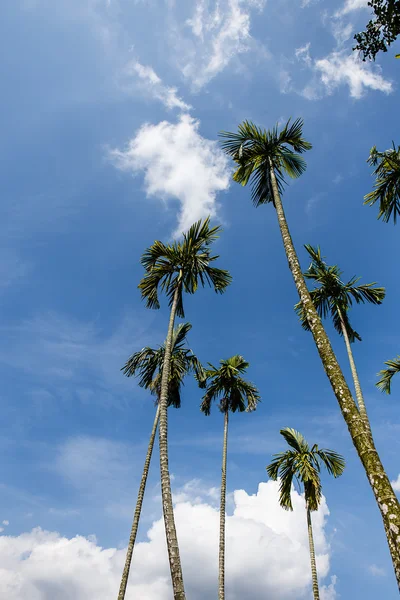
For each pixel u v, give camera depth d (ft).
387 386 55.06
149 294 43.80
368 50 28.09
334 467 59.98
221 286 43.16
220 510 70.18
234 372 78.89
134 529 54.70
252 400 79.25
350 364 41.93
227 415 80.69
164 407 34.27
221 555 65.51
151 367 62.69
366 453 20.01
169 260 43.09
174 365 60.34
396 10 26.32
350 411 21.81
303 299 28.81
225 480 73.15
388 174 37.42
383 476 18.94
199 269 40.88
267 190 40.68
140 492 57.67
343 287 48.96
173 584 25.54
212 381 80.59
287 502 59.21
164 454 31.65
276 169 39.50
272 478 61.00
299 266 30.99
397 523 17.06
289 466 60.80
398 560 16.48
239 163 40.68
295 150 41.14
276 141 40.14
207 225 43.39
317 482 57.26
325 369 24.61
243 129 40.29
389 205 37.50
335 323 49.26
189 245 42.37
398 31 26.55
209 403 81.41
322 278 49.37
